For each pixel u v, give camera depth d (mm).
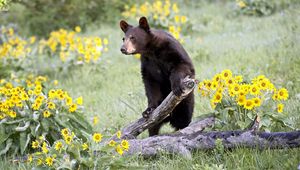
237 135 9000
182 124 10914
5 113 10828
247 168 8469
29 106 10984
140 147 9461
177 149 9266
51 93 10758
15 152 10648
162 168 8922
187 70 10148
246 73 12156
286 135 8680
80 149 8742
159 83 10789
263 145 8797
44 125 10727
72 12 26766
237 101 9633
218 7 26391
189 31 21719
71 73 18859
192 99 10812
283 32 18125
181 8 27328
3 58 18688
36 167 8750
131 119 12477
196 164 8617
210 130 10102
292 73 13906
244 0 24062
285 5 23547
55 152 8758
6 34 23219
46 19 26781
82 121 11289
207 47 18703
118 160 8594
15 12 27594
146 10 22188
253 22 22094
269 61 15430
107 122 12883
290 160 8266
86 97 15750
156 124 10430
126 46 10367
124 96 14633
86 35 24938
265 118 9508
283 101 11703
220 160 8945
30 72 18688
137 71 16875
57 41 20766
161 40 10344
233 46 18156
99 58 18688
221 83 9773
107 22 26656
